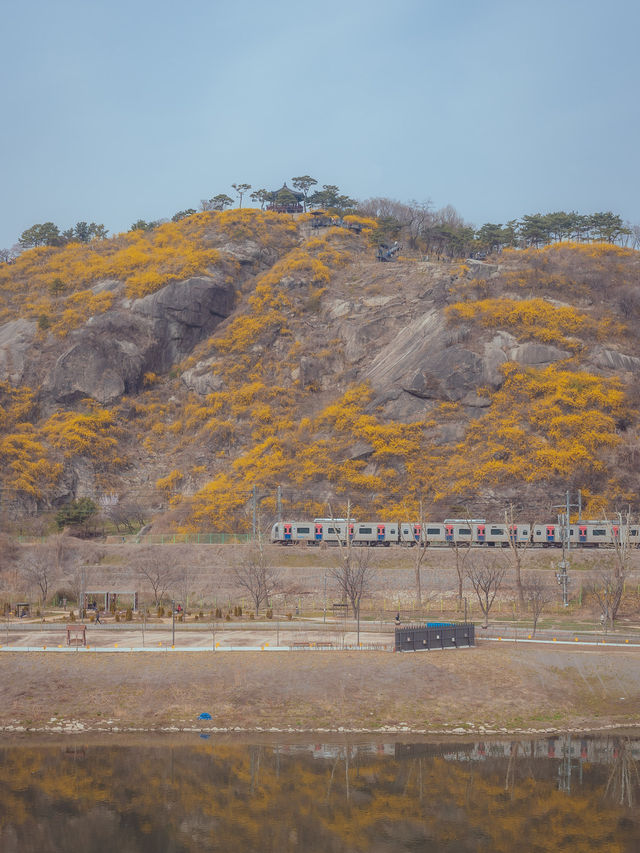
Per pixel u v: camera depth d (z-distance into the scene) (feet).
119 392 592.19
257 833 168.04
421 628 253.44
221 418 565.94
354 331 586.86
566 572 337.31
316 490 473.67
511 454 458.09
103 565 391.45
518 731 221.05
